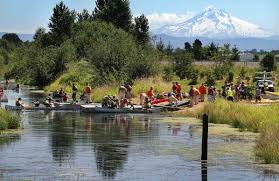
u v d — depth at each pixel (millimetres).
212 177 20531
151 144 28562
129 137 31359
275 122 34656
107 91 61531
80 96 64125
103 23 106562
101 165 22547
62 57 95750
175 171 21547
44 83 96188
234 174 21062
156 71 74812
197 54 133000
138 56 74125
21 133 32344
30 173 20688
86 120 41406
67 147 27094
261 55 183750
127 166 22438
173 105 51375
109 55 73750
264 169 22016
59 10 119312
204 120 24031
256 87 63906
